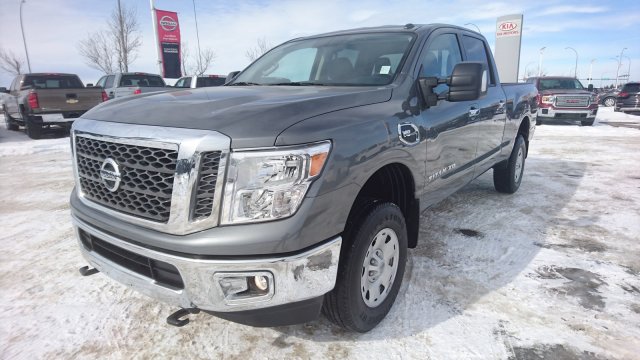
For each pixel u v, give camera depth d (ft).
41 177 22.62
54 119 37.04
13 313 9.08
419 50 10.08
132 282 6.97
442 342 7.91
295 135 6.18
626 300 9.39
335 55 10.88
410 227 9.64
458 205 16.40
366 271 7.82
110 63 91.86
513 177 17.56
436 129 9.73
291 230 6.08
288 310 6.54
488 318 8.68
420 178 9.30
